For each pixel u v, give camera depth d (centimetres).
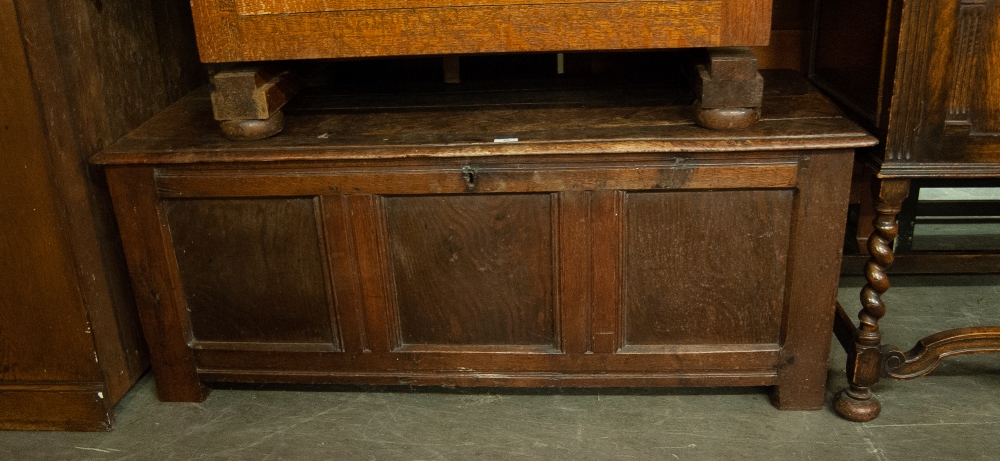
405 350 231
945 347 219
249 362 237
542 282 221
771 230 212
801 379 226
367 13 201
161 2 258
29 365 228
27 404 232
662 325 224
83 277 220
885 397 234
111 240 234
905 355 219
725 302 220
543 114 227
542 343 229
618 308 221
